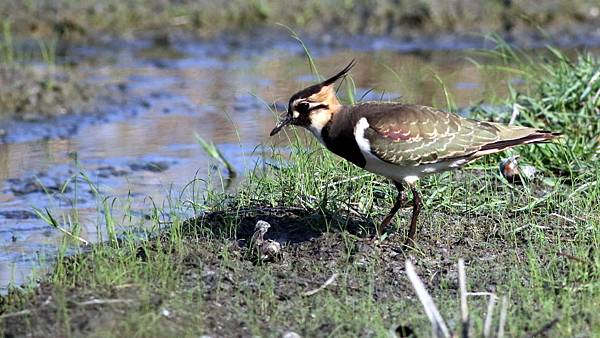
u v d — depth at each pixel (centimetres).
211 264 1173
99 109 2045
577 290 1073
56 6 2605
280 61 2420
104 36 2595
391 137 1166
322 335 1002
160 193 1540
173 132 1897
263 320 1038
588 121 1532
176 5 2697
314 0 2742
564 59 1658
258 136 1838
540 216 1309
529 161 1472
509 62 2283
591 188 1350
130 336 968
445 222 1292
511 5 2705
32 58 2364
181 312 1029
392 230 1268
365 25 2691
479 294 1072
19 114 1988
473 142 1195
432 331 959
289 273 1155
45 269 1216
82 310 1017
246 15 2702
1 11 2562
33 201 1525
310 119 1208
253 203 1345
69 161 1728
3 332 992
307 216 1285
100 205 1494
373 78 2161
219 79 2278
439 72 2219
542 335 977
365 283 1131
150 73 2338
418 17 2692
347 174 1384
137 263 1141
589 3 2706
